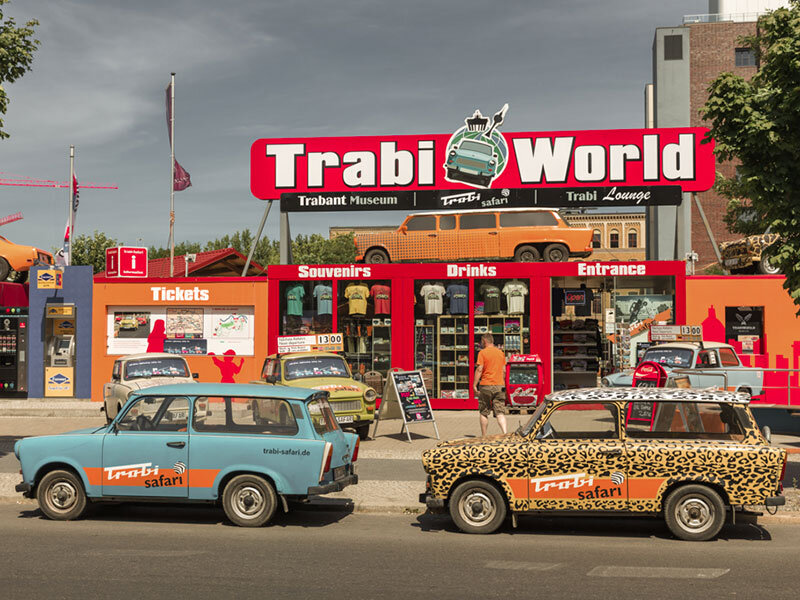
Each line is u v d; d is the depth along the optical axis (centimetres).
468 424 1878
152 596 635
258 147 2356
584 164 2272
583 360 2205
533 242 2255
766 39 1146
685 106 5841
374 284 2181
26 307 2312
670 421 875
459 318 2153
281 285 2214
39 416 2088
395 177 2323
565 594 650
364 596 639
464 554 796
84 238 5844
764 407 1803
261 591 652
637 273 2123
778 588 671
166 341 2272
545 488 878
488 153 2295
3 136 1367
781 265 1122
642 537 887
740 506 852
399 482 1191
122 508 1041
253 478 927
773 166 1095
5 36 1345
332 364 1700
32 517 980
